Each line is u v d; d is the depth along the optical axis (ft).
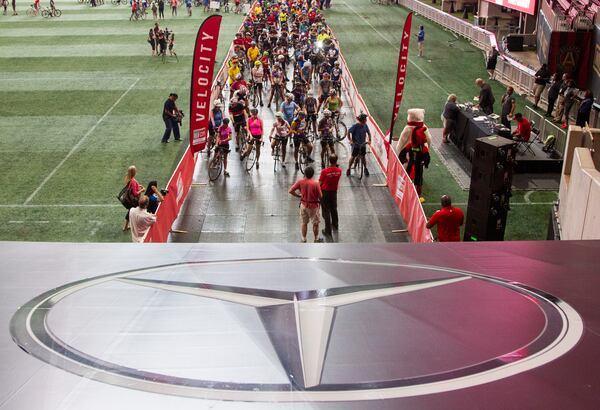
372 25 150.92
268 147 65.26
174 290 14.83
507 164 38.60
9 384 10.83
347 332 12.76
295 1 160.86
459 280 15.70
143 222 39.55
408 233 45.91
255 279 15.60
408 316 13.52
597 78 79.56
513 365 11.56
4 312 13.69
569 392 10.75
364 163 56.44
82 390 10.66
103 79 96.63
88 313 13.58
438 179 57.31
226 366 11.44
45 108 80.94
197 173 57.77
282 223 47.70
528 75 86.69
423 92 90.17
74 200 51.88
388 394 10.60
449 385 10.87
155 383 10.84
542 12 105.29
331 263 16.85
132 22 153.79
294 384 10.85
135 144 66.44
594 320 13.55
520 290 15.14
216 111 62.39
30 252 17.39
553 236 39.47
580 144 40.52
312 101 67.92
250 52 99.04
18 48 120.88
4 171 58.54
